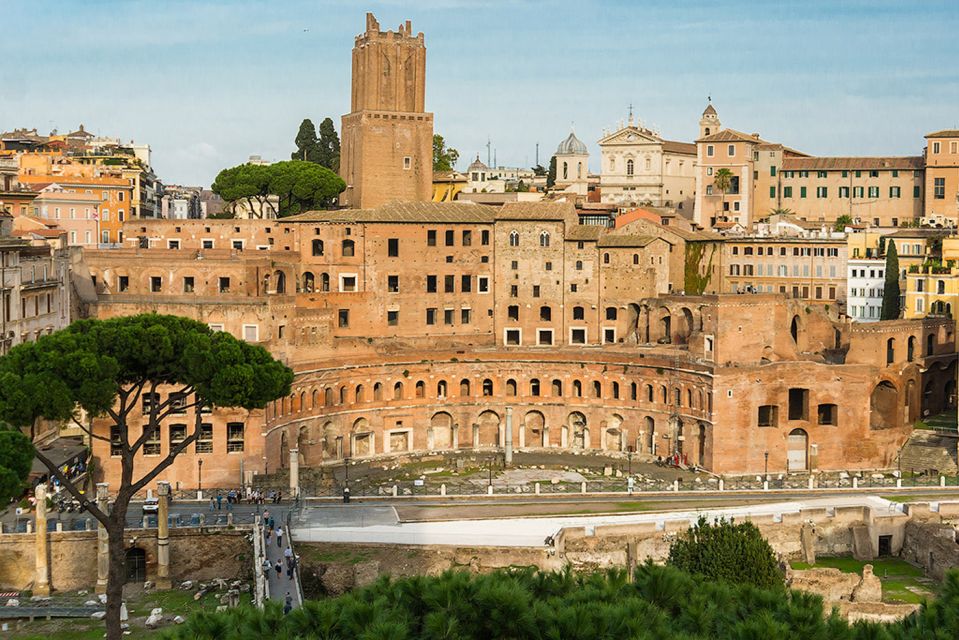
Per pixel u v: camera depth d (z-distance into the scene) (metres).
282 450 176.12
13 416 103.31
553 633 65.19
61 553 128.25
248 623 66.38
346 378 189.12
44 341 110.06
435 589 68.00
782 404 180.12
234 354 115.75
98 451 153.12
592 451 196.75
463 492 158.88
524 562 133.62
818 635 68.88
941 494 162.88
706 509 151.38
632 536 140.25
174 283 194.25
